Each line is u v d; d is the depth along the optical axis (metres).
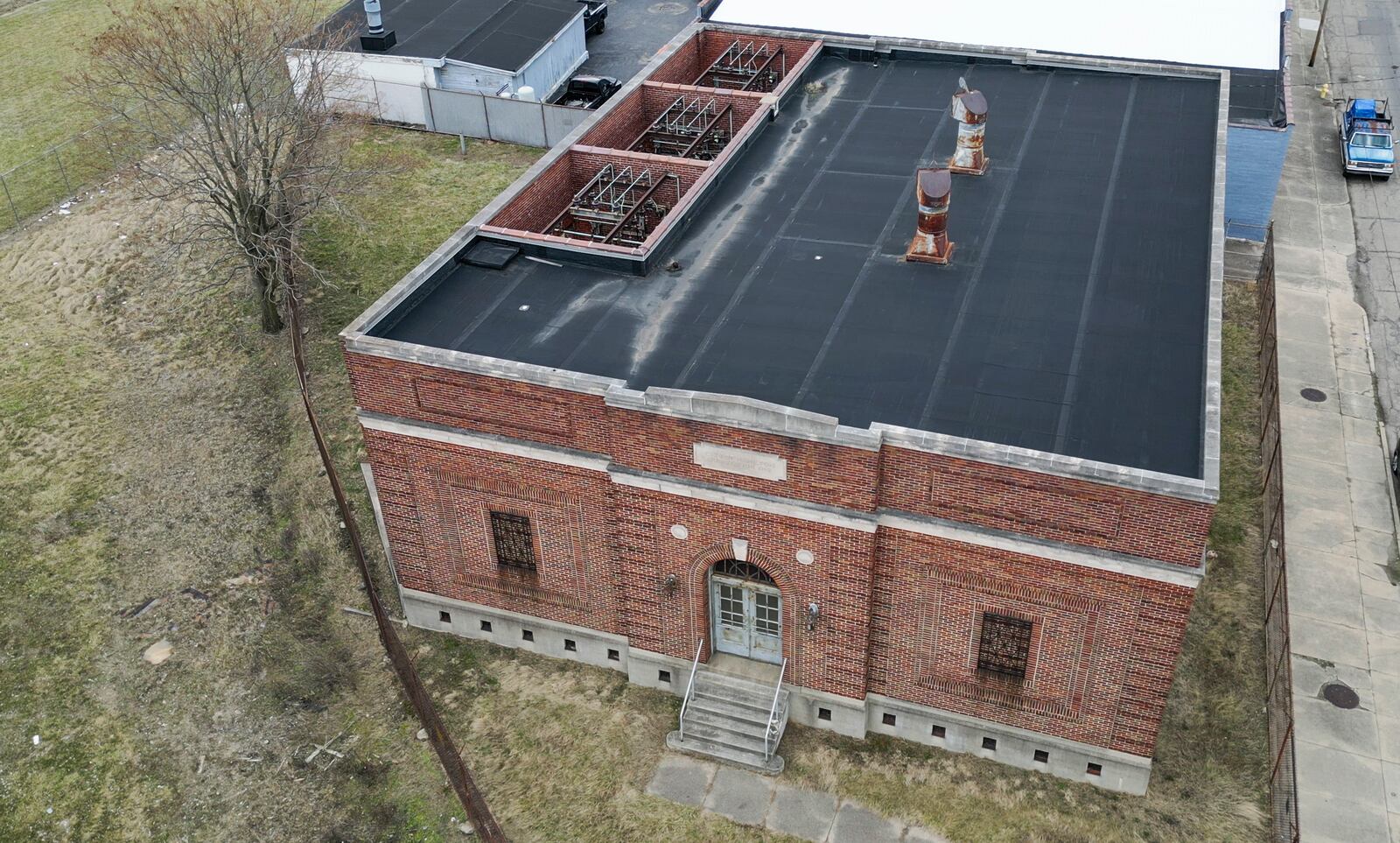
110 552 28.03
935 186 22.89
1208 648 24.00
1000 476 18.38
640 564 22.00
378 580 26.88
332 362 34.44
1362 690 23.11
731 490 20.14
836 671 21.69
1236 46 37.50
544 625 24.25
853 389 20.53
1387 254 37.47
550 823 21.12
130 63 34.69
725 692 22.72
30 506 29.69
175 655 25.17
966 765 21.81
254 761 22.66
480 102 45.25
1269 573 25.39
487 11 49.59
